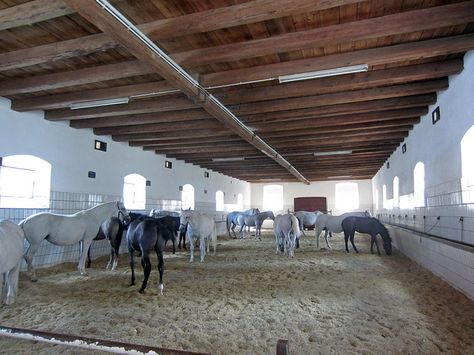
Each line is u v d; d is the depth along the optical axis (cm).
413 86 446
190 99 449
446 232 460
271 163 1078
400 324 300
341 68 368
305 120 596
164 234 432
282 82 409
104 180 698
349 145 802
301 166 1158
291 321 311
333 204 1631
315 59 373
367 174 1383
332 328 292
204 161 1043
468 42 325
